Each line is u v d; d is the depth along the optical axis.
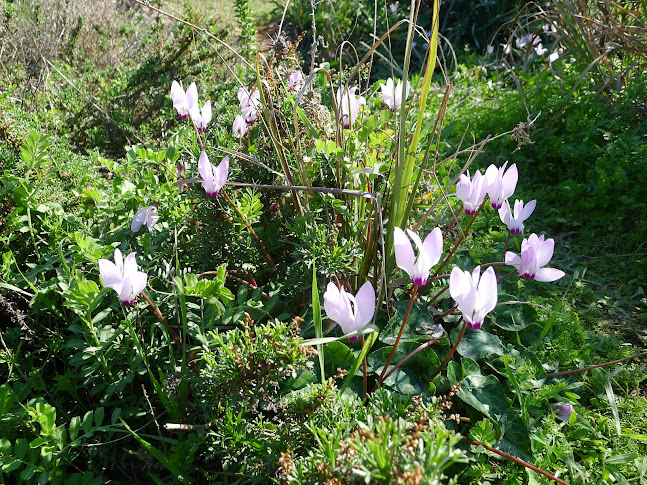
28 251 0.43
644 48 0.69
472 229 0.52
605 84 0.69
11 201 0.43
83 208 0.47
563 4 0.78
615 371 0.38
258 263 0.41
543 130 0.68
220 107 0.61
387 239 0.38
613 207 0.59
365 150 0.42
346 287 0.39
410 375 0.36
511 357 0.37
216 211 0.39
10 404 0.32
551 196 0.62
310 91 0.44
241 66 0.67
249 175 0.44
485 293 0.29
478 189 0.37
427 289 0.42
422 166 0.41
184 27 0.77
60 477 0.31
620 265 0.53
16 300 0.39
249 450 0.29
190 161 0.44
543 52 0.95
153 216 0.42
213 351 0.34
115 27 0.92
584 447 0.35
